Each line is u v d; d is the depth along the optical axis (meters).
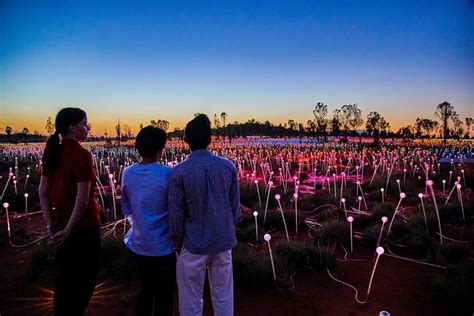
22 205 10.38
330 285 5.15
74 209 3.58
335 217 8.52
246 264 5.19
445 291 4.52
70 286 3.75
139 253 3.58
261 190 10.98
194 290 3.57
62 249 3.72
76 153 3.61
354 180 14.43
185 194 3.44
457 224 7.88
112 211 9.15
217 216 3.49
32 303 4.72
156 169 3.61
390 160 19.08
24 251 6.70
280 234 7.71
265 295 4.89
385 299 4.71
